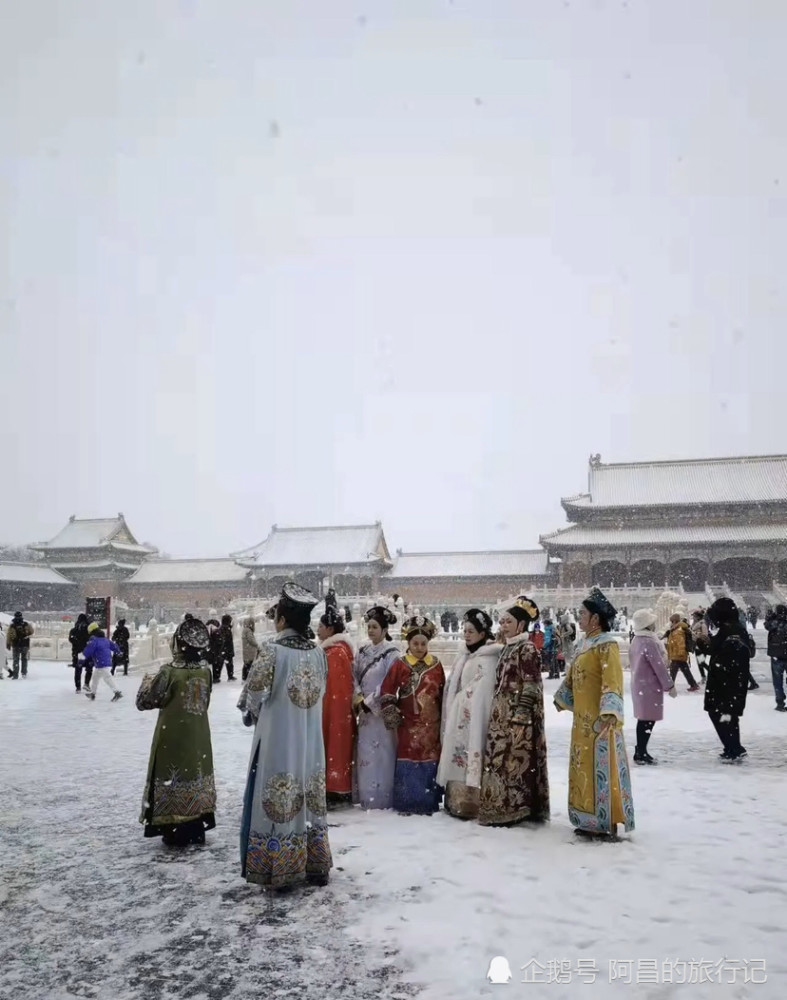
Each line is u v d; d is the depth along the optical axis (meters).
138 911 5.45
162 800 6.97
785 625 16.66
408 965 4.59
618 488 89.81
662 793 8.93
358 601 83.31
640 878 6.00
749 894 5.66
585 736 7.27
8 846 7.00
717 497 85.38
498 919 5.22
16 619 26.11
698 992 4.23
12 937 5.04
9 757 11.48
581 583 83.62
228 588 97.88
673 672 19.64
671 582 83.06
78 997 4.25
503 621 7.92
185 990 4.31
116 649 21.20
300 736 5.90
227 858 6.64
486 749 7.76
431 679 8.36
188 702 7.12
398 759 8.28
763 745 12.45
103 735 13.59
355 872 6.20
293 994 4.26
